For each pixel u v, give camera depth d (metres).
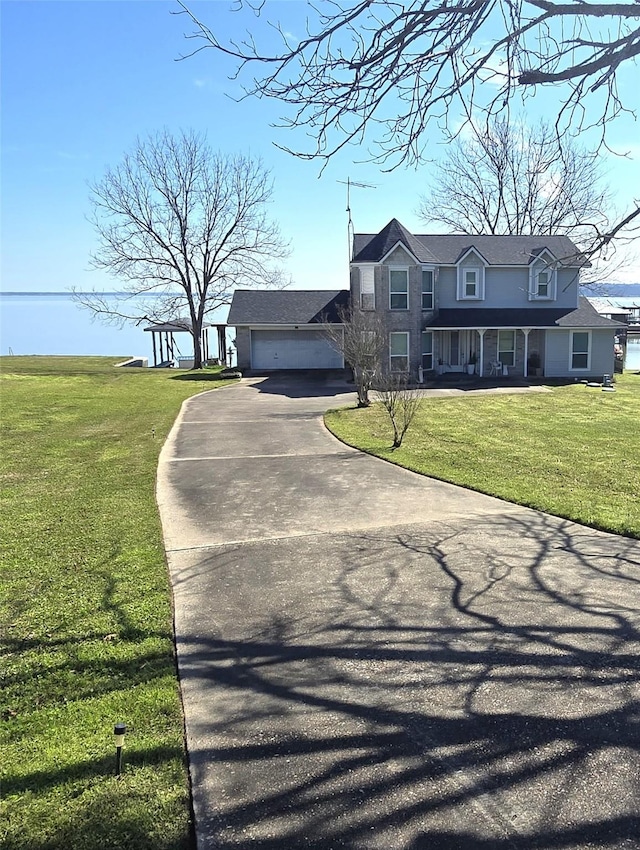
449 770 2.81
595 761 2.85
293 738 3.07
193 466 10.42
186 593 5.05
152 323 40.88
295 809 2.58
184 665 3.86
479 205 32.31
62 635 4.28
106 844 2.39
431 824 2.48
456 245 27.81
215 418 16.36
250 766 2.86
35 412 17.17
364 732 3.12
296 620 4.49
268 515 7.39
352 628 4.34
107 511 7.56
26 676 3.73
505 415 16.12
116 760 2.86
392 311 25.25
